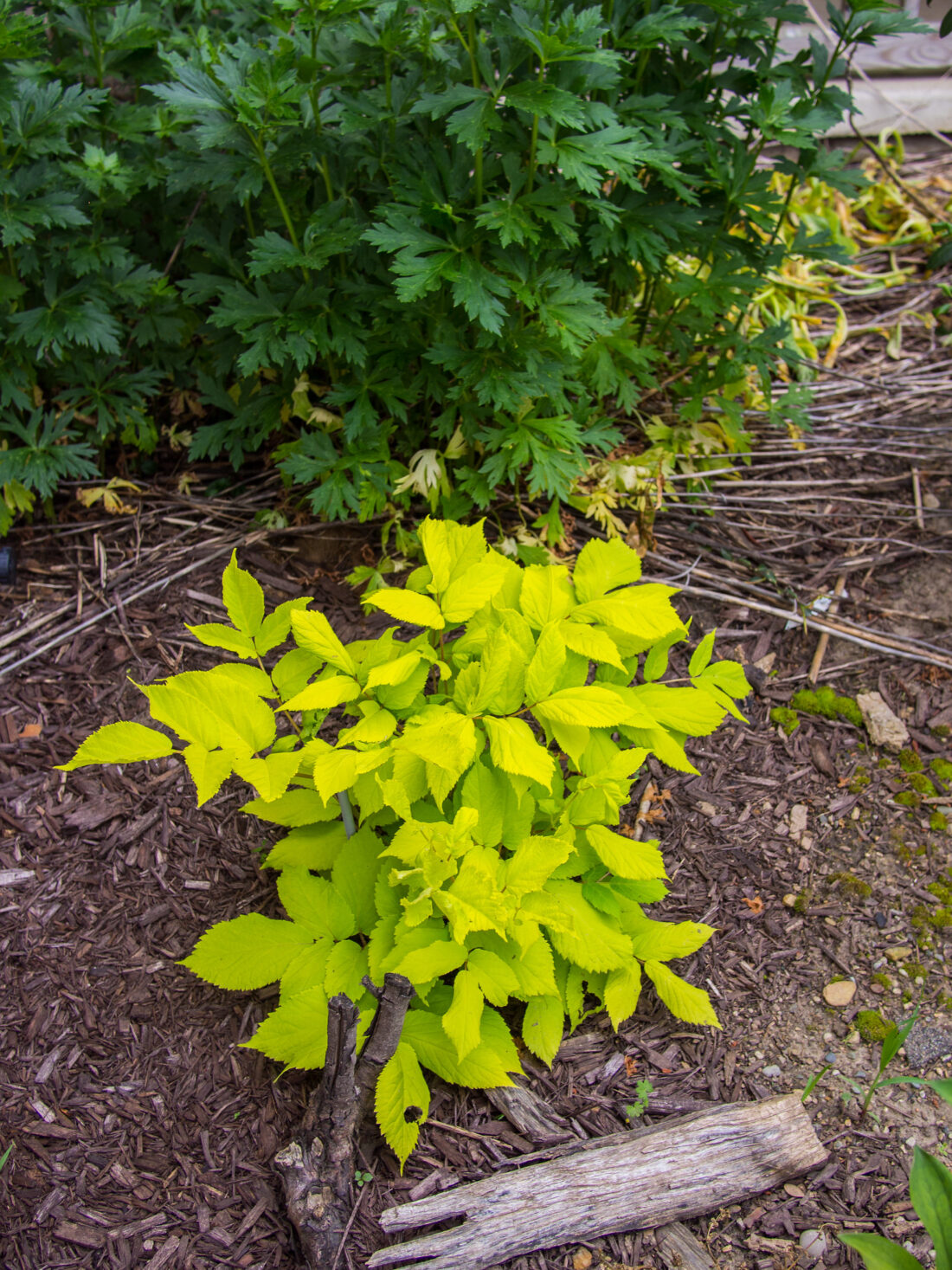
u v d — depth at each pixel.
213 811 2.58
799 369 3.86
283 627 2.06
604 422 3.09
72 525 3.25
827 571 3.20
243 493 3.34
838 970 2.34
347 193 2.96
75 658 2.90
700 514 3.35
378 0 2.59
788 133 2.98
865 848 2.57
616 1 2.89
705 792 2.68
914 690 2.91
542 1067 2.17
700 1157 1.97
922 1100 2.12
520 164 2.84
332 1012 1.78
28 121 2.80
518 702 2.00
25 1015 2.21
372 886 2.14
